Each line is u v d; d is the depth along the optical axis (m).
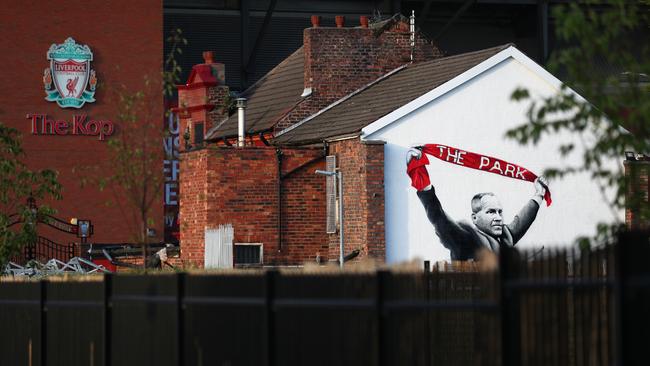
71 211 174.38
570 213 118.38
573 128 49.41
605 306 35.12
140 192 76.44
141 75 182.25
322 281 40.84
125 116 71.44
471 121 116.81
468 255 115.94
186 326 46.44
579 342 35.41
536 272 35.88
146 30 183.00
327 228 118.44
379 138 114.88
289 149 119.25
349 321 39.78
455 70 119.12
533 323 35.62
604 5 131.25
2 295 60.78
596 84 48.56
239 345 43.78
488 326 37.06
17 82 178.00
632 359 31.39
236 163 118.19
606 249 35.44
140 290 49.47
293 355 41.59
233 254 117.50
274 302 42.25
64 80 179.50
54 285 55.91
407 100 116.62
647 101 47.56
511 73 117.69
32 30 178.75
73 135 179.00
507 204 117.06
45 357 56.31
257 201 118.44
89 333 52.94
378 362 38.50
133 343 49.78
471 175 116.62
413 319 39.50
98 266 124.62
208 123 145.00
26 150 177.75
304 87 134.50
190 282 46.41
